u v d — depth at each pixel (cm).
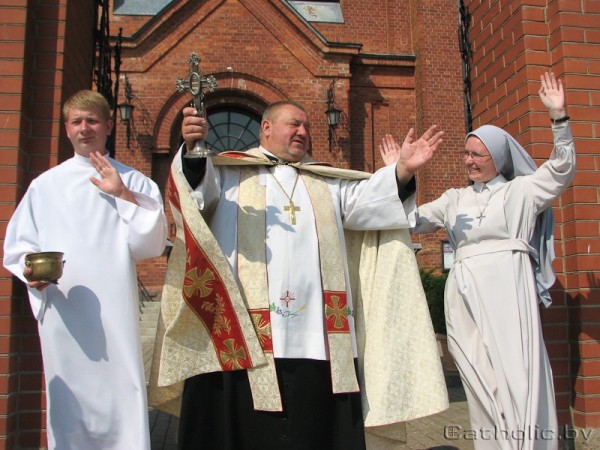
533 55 467
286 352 301
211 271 299
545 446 340
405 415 314
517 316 344
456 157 1413
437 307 921
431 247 1330
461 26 565
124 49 1355
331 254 323
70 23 447
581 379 432
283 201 328
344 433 307
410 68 1502
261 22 1415
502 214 360
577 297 438
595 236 441
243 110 1440
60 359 285
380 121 1480
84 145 312
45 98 423
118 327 289
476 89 544
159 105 1354
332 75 1422
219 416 308
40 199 304
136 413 286
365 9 1558
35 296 288
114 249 298
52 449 281
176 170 305
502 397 337
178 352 304
